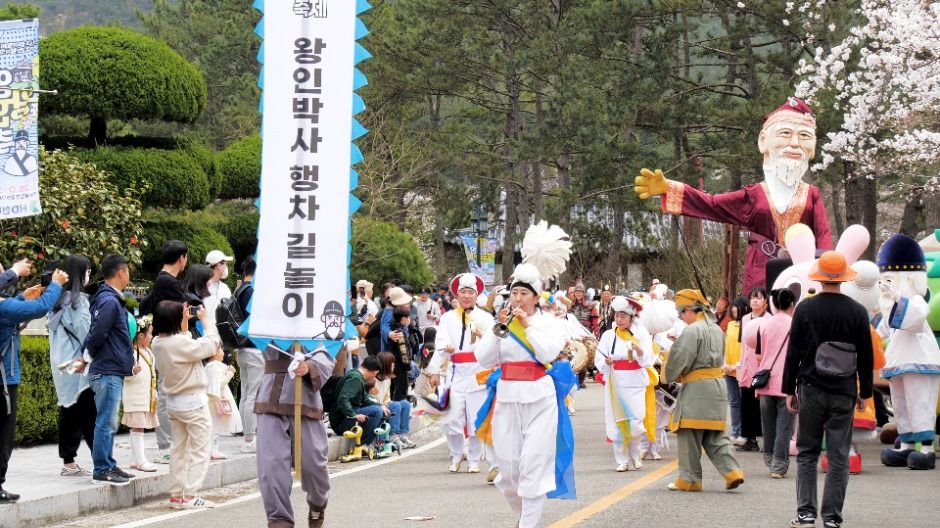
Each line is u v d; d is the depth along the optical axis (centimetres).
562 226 4284
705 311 1322
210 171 2491
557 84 4303
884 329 1627
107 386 1218
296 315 938
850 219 3941
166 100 2308
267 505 916
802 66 3088
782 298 1473
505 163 4856
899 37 2641
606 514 1127
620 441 1512
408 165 4525
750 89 4466
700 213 1934
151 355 1362
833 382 1022
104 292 1236
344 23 961
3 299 1113
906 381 1523
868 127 2938
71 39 2292
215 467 1409
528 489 964
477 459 1532
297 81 957
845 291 1383
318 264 945
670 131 4356
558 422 983
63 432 1301
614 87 4388
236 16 5203
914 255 1627
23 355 1584
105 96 2259
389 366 1805
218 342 1255
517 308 985
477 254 3631
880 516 1121
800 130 1939
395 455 1772
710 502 1211
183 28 5428
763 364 1471
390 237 3831
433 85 4616
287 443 923
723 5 4266
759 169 4266
